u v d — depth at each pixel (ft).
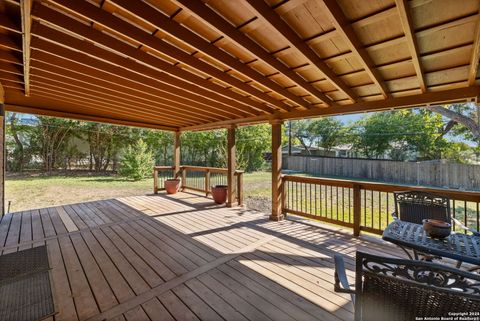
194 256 10.07
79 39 7.43
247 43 6.79
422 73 8.54
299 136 60.95
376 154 45.50
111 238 12.12
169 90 12.00
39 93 13.33
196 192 25.35
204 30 6.65
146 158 40.11
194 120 21.52
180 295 7.29
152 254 10.24
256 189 31.32
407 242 6.03
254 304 6.88
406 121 40.45
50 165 43.96
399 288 3.66
